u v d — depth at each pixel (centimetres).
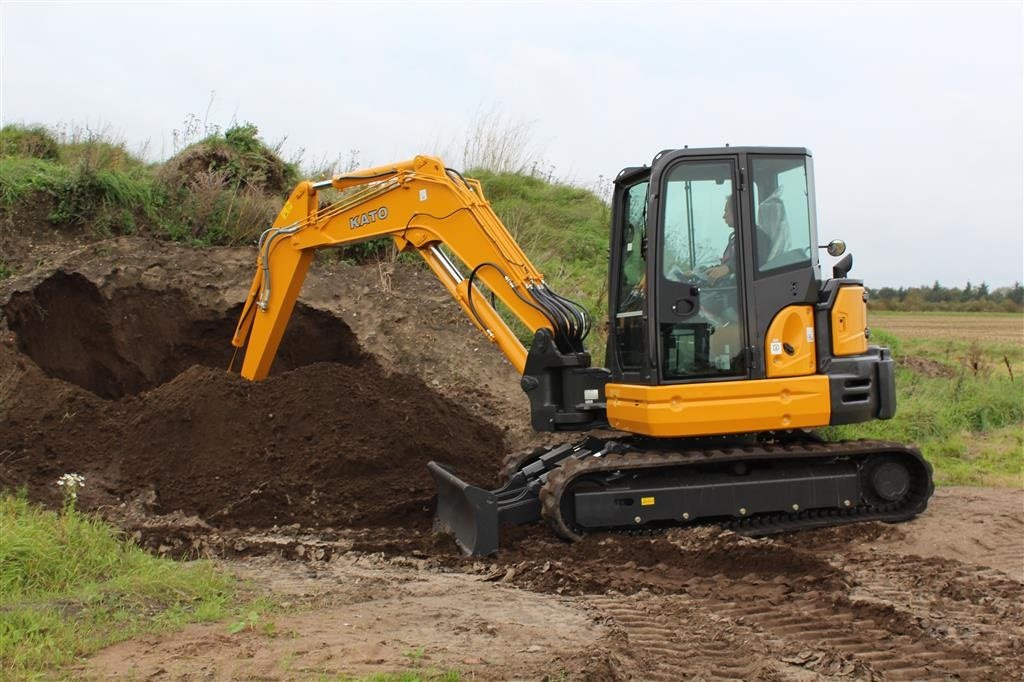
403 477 878
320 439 883
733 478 781
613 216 808
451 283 860
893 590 629
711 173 753
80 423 932
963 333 2916
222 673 456
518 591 629
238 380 935
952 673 489
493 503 725
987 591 625
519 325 1273
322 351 1282
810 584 632
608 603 601
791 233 763
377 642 502
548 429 811
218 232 1355
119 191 1315
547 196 1886
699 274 747
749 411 742
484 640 514
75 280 1189
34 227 1258
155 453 891
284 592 614
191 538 748
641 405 738
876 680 475
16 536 613
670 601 603
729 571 666
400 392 973
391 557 720
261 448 879
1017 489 1002
